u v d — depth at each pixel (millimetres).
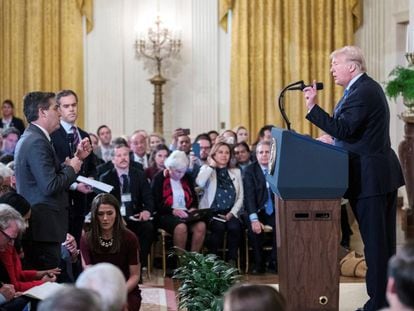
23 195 4438
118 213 4438
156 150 7879
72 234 5582
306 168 3832
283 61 11258
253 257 7199
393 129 11086
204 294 4027
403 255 1882
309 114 4027
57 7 10938
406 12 10812
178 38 11227
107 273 2383
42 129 4441
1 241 3977
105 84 11188
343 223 7656
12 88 10961
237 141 9070
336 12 11234
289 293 3930
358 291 5461
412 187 8289
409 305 1854
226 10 11180
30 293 3891
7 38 10914
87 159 5859
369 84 4082
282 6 11211
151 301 5809
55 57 10977
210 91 11336
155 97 11102
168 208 6887
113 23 11156
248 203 6891
